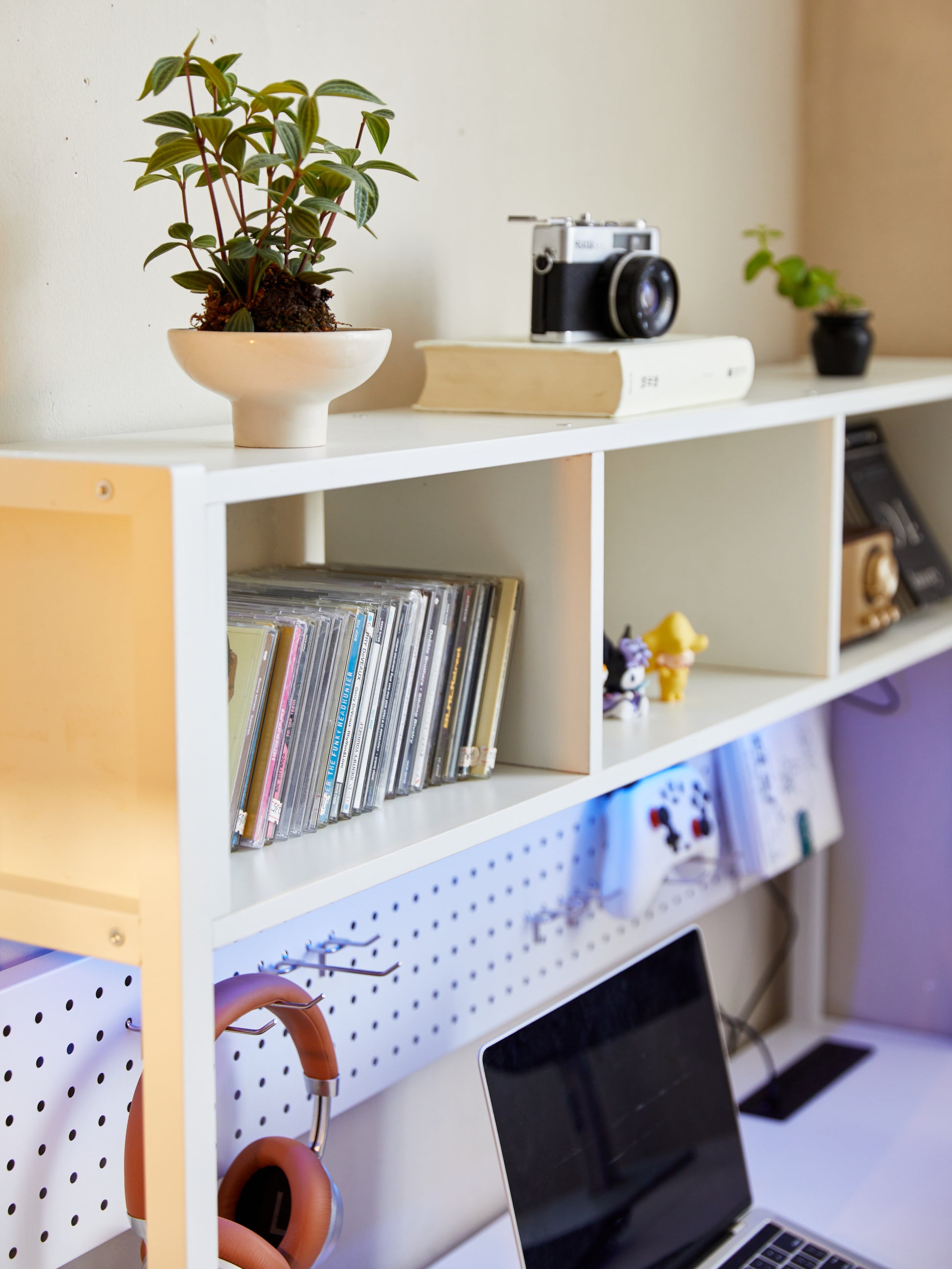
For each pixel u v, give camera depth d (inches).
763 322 71.8
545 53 53.7
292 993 35.1
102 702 27.6
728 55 66.3
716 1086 54.1
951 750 73.9
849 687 53.3
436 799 36.6
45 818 28.9
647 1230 48.4
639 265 43.7
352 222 45.2
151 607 25.9
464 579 38.4
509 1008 53.1
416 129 47.6
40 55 34.5
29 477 27.1
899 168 72.1
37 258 35.1
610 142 58.2
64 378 36.1
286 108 30.3
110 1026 36.8
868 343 60.8
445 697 37.5
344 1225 48.7
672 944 53.6
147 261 31.4
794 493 51.3
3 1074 34.0
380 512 42.3
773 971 77.7
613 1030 49.4
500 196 52.1
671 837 55.3
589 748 38.8
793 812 66.8
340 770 33.9
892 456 70.1
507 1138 43.3
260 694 31.4
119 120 36.8
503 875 51.8
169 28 37.9
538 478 38.5
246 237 30.2
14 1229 34.7
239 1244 33.8
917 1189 56.9
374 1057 46.7
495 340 45.3
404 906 47.3
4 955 35.2
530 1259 43.2
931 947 75.8
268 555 43.2
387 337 31.2
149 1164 27.9
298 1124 44.4
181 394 39.9
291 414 30.8
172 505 25.2
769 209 71.3
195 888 26.8
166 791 26.4
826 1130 62.8
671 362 42.7
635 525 55.5
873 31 71.6
